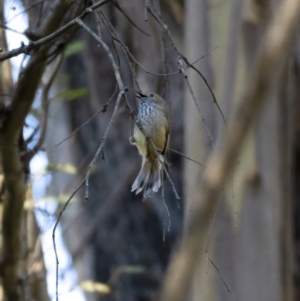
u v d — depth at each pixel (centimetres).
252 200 930
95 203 1497
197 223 260
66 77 1174
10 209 720
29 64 649
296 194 1380
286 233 941
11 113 668
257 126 938
